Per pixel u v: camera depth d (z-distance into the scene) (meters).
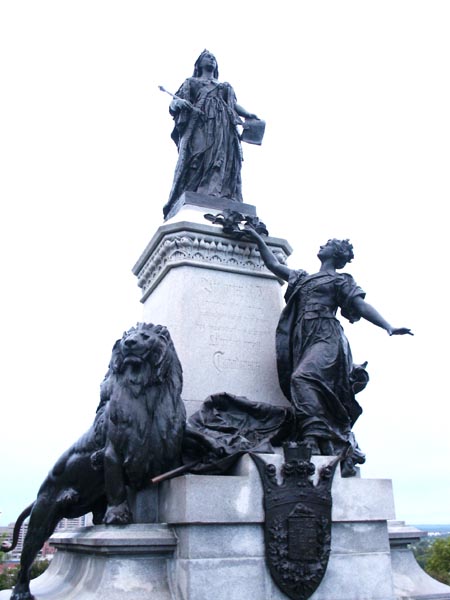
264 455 5.66
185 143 9.18
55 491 6.30
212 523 5.23
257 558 5.32
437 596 6.21
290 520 5.47
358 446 6.85
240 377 7.30
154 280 8.33
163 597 5.04
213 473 5.74
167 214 9.23
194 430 6.05
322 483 5.74
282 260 8.30
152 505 5.82
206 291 7.64
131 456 5.65
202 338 7.34
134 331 6.05
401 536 6.66
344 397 6.62
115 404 5.80
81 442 6.33
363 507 5.89
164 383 5.95
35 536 6.13
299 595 5.31
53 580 6.57
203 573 5.07
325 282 7.06
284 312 7.20
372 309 6.71
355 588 5.60
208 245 7.84
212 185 8.97
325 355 6.60
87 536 5.57
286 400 7.38
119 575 5.06
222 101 9.61
